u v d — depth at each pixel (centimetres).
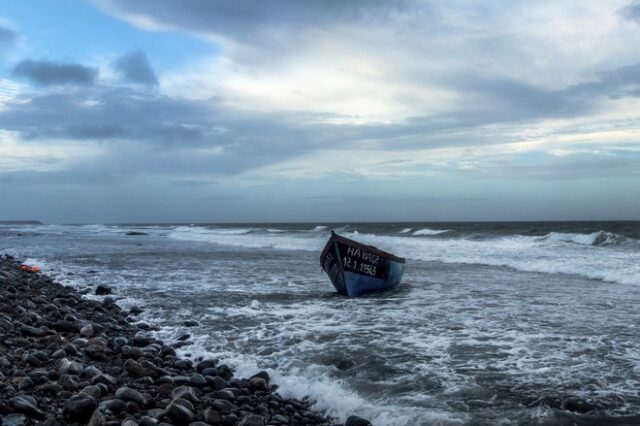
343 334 906
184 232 6812
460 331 923
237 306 1212
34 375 568
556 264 1964
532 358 747
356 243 1395
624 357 748
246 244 3959
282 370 702
